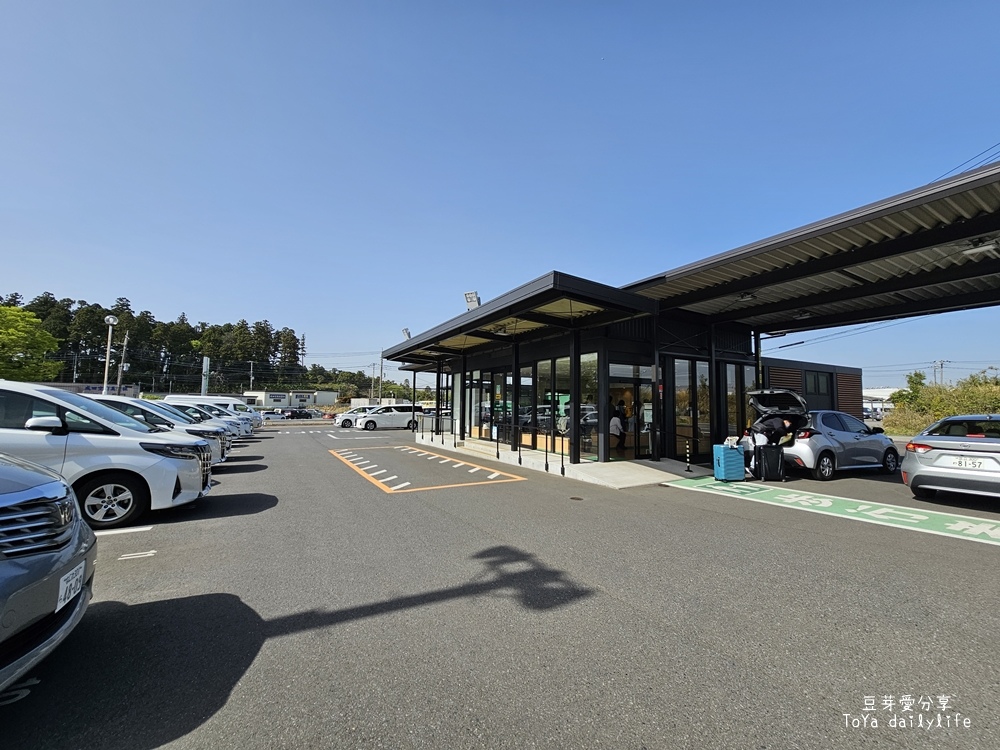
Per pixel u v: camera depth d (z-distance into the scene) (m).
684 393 13.73
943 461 7.37
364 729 2.38
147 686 2.72
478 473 11.31
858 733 2.35
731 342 14.92
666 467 11.70
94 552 3.13
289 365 110.56
